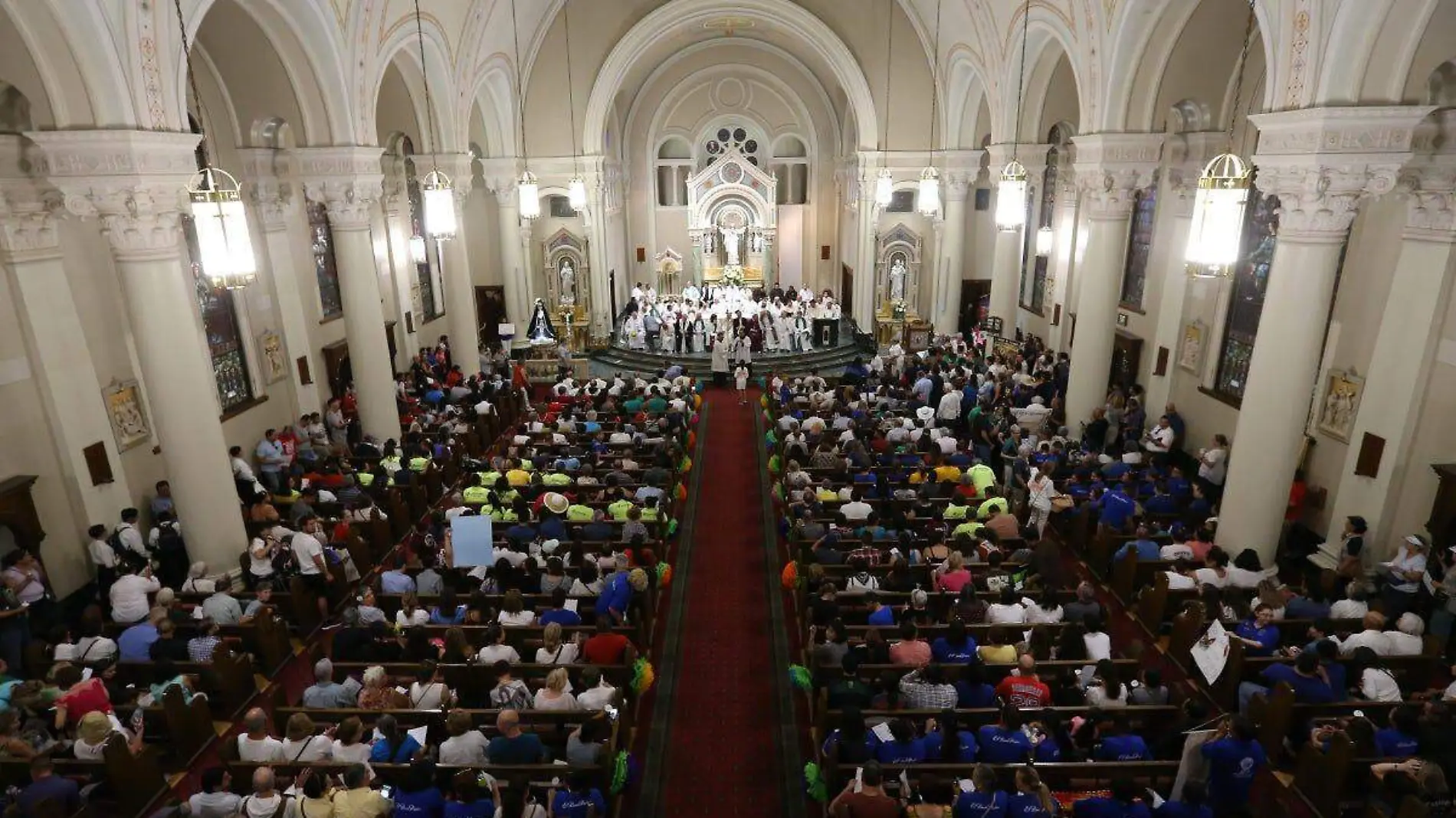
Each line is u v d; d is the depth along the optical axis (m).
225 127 15.20
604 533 11.73
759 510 14.97
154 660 8.92
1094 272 14.65
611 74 25.23
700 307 29.89
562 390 19.94
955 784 6.66
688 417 18.38
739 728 9.26
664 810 8.12
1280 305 9.90
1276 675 8.05
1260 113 9.74
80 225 11.70
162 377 10.12
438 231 13.92
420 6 15.93
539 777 6.98
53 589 11.12
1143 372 17.61
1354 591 9.30
